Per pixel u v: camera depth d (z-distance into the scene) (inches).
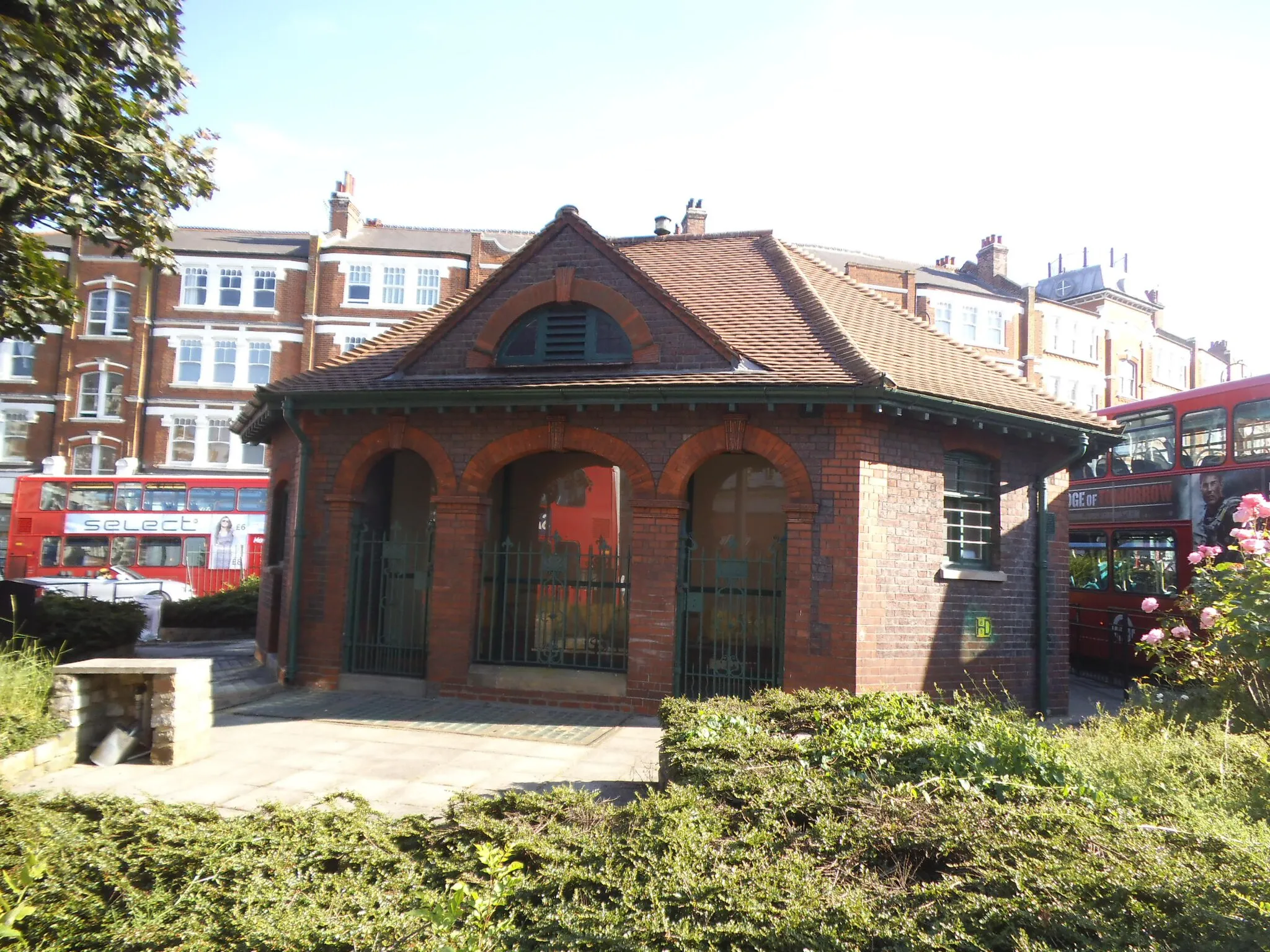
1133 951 119.3
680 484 415.2
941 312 1551.4
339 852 175.2
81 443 1501.0
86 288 1531.7
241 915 145.6
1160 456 617.3
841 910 134.5
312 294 1507.1
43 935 147.5
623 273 449.7
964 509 443.5
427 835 190.1
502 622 454.6
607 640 448.5
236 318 1519.4
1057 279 1920.5
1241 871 147.3
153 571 1054.4
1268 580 308.3
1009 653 443.5
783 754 231.0
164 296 1529.3
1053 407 475.2
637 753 338.0
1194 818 186.2
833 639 385.1
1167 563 603.8
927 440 418.0
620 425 424.8
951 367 471.2
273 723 378.6
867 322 489.7
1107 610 661.3
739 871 150.8
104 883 163.3
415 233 1628.9
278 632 514.9
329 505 463.5
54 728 299.3
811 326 448.1
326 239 1530.5
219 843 175.2
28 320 389.1
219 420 1517.0
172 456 1507.1
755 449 405.4
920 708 275.6
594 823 193.6
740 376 405.4
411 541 472.4
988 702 387.2
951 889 144.4
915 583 407.5
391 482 509.0
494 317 461.1
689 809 181.5
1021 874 142.9
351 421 464.1
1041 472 467.2
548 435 432.8
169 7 372.5
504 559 473.4
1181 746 251.3
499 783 291.9
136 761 311.0
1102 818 174.9
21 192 336.5
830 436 396.5
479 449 444.1
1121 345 1793.8
